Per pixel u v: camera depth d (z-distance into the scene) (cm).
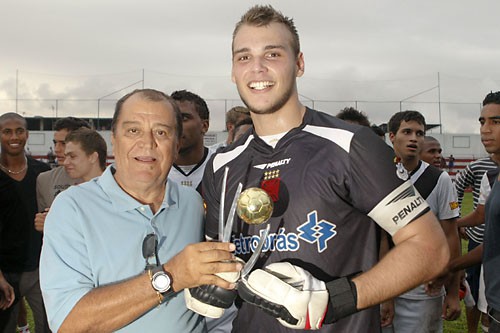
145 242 219
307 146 212
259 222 193
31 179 514
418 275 187
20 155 505
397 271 186
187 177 438
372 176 197
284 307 177
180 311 228
